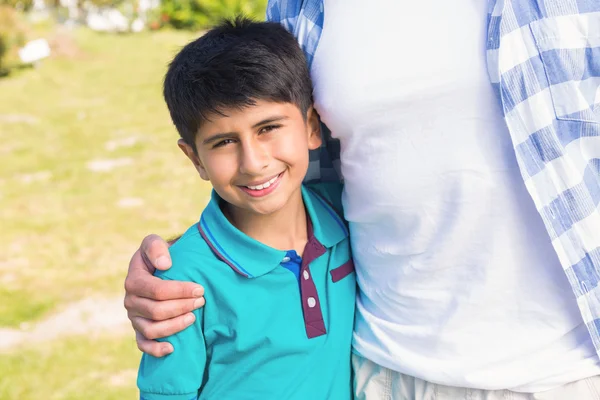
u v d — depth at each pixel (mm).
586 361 1321
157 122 8141
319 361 1516
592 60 1264
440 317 1392
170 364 1458
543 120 1258
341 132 1435
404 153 1347
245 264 1477
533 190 1249
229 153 1425
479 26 1290
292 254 1517
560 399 1329
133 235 5219
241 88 1375
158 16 13305
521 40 1261
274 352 1484
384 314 1501
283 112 1414
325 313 1538
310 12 1503
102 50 11492
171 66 1538
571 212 1262
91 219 5531
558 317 1330
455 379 1375
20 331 3930
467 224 1316
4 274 4637
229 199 1468
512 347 1351
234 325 1470
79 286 4449
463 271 1355
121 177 6461
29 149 7285
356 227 1533
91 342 3807
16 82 9805
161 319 1425
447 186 1317
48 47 10727
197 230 1537
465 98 1287
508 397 1360
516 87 1256
